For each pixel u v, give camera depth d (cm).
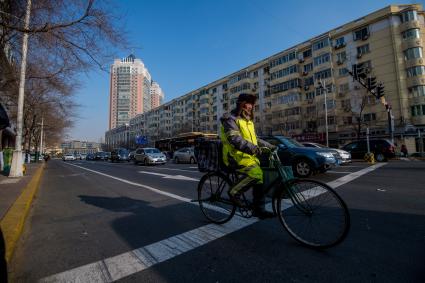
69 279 232
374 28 3538
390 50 3372
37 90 1759
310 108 4231
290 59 4469
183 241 315
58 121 3119
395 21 3369
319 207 280
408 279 210
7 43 1027
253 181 319
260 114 5219
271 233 330
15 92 1548
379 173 909
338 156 887
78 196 666
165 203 539
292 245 290
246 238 316
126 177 1112
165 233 348
